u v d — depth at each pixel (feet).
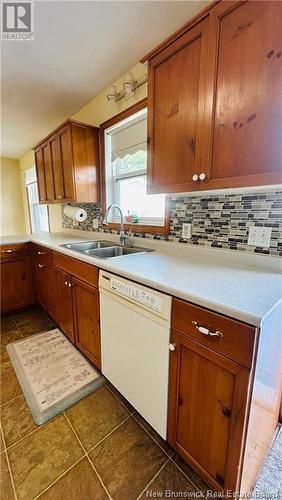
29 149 14.10
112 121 6.85
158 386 3.52
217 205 4.60
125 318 4.01
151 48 5.32
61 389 4.94
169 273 3.75
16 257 8.14
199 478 3.34
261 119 2.99
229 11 3.10
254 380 2.46
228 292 2.92
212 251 4.75
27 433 4.00
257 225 4.07
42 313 8.48
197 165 3.75
